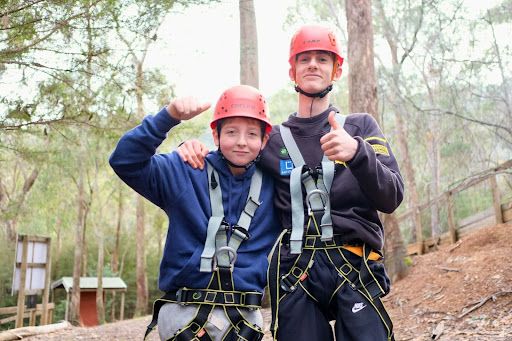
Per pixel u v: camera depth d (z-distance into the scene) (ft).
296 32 7.85
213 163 7.43
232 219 7.27
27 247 33.45
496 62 45.32
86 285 60.44
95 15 13.41
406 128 73.26
